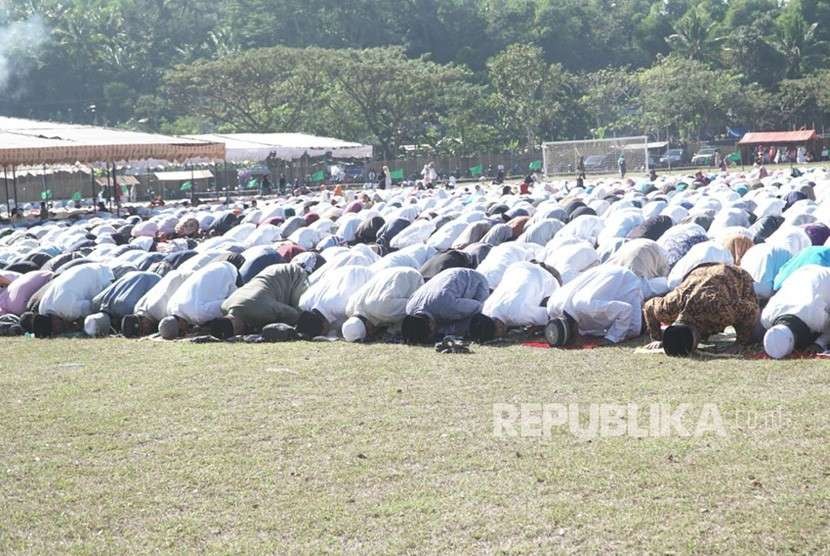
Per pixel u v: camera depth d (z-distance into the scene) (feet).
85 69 351.87
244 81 277.03
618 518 25.50
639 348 44.98
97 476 31.24
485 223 75.61
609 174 228.84
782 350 41.01
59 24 362.53
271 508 27.71
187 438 34.71
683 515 25.44
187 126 313.73
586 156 232.94
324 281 53.78
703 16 411.34
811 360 40.42
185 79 278.05
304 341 52.29
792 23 362.94
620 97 323.98
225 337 53.78
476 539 24.94
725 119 318.24
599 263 58.59
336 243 82.69
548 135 307.58
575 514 25.98
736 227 65.57
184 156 153.69
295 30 387.34
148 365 47.65
